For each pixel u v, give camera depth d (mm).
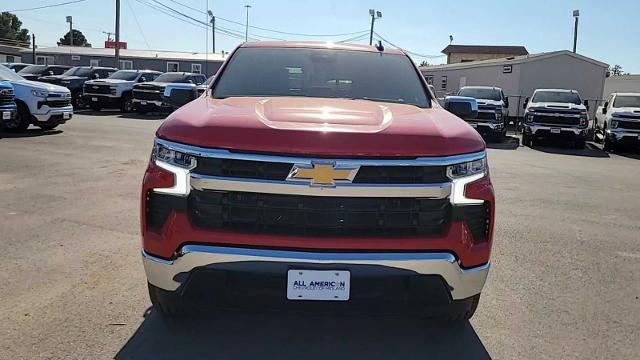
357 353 3426
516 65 28906
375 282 2984
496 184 9883
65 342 3424
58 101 15031
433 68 36875
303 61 4484
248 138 2922
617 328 3887
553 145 19656
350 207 2926
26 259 4867
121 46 61844
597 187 10023
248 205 2936
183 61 49656
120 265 4785
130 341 3469
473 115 4590
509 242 5984
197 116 3229
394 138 2977
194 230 2955
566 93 19906
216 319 3807
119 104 23656
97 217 6324
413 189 2943
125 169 9570
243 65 4418
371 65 4527
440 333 3727
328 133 2934
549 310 4168
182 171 2990
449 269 3027
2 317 3734
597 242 6094
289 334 3646
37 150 11477
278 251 2922
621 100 19156
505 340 3654
